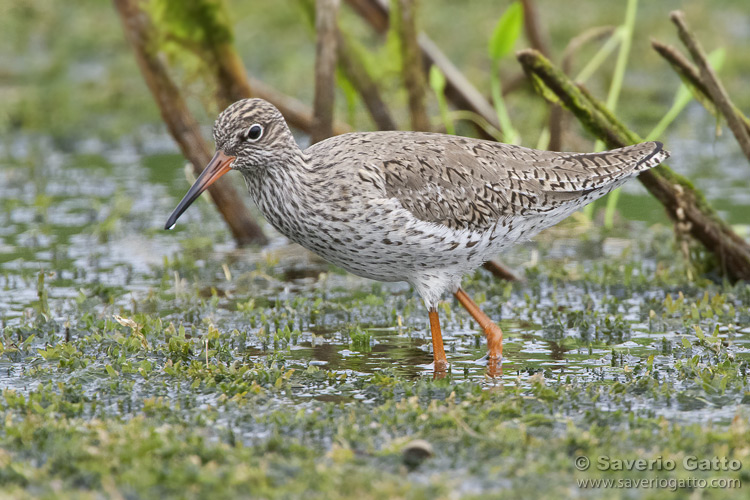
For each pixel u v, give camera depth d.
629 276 14.01
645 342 11.77
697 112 23.58
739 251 13.86
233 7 29.48
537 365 11.08
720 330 12.02
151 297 13.52
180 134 15.31
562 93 13.21
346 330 12.48
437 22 28.05
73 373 10.52
